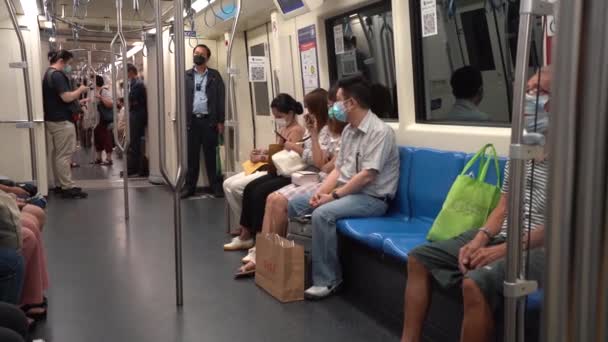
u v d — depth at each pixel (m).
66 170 7.11
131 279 3.80
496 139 3.00
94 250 4.57
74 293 3.52
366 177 3.40
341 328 2.94
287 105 4.61
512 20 2.98
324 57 4.87
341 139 3.68
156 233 5.18
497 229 2.30
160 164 3.21
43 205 3.94
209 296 3.45
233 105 5.14
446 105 3.59
